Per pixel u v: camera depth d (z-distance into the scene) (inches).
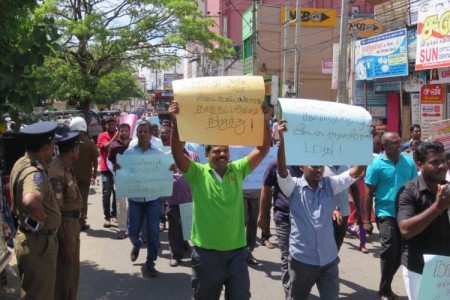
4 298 214.5
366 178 216.7
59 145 182.4
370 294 223.3
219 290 152.9
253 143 144.6
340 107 152.7
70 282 185.5
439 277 121.3
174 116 147.1
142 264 269.3
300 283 156.9
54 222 162.4
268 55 1305.4
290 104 148.2
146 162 249.6
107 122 376.2
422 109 526.9
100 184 565.0
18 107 197.6
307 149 146.6
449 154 195.5
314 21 1318.9
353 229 329.4
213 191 150.6
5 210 249.4
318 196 159.0
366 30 847.1
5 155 274.1
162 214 350.9
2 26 190.2
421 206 134.3
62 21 688.4
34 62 190.2
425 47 529.7
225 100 144.0
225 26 1615.4
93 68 759.7
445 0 494.3
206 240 150.0
